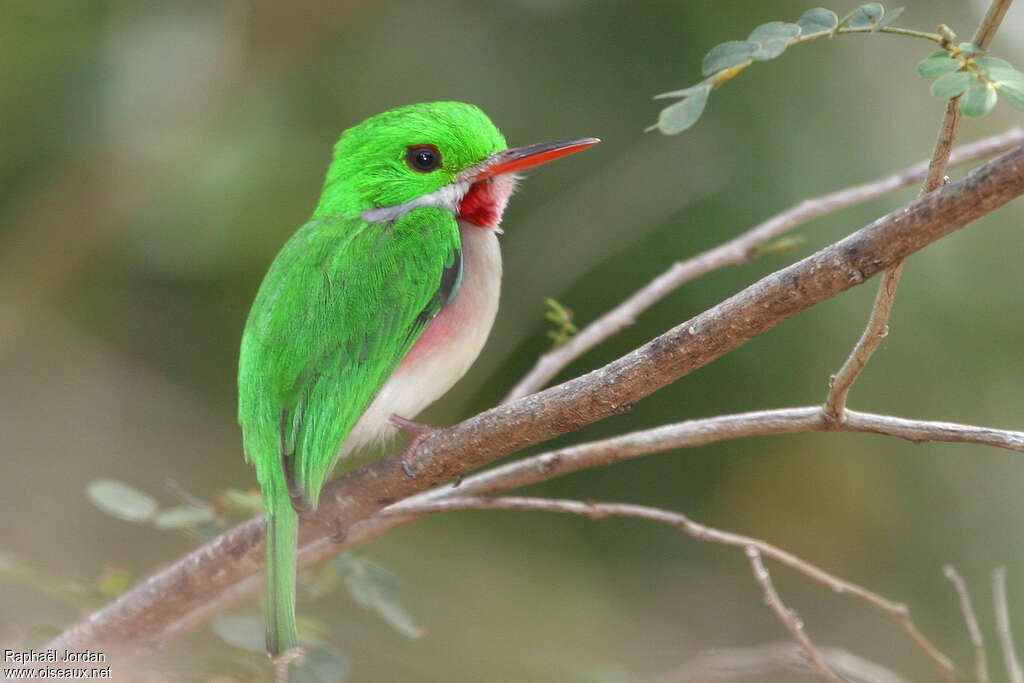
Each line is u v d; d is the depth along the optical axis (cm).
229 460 1186
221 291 1192
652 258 1080
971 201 447
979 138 1027
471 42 1107
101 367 1198
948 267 1016
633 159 1066
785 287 486
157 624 650
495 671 1041
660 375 522
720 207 1054
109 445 1175
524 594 1129
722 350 509
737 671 857
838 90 1030
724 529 1198
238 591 711
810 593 1173
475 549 1159
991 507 1134
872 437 1162
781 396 1069
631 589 1171
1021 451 517
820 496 1177
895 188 780
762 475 1188
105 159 1163
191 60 1162
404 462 605
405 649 1027
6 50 1135
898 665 1120
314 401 675
